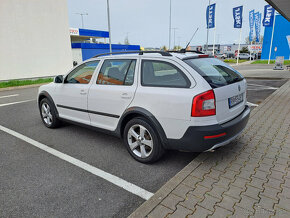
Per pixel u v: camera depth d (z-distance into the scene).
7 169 3.28
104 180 2.96
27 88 12.55
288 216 2.16
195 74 2.82
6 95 10.15
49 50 15.68
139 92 3.18
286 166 3.07
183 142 2.88
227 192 2.54
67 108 4.44
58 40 16.17
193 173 2.94
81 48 31.83
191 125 2.77
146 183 2.87
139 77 3.29
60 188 2.79
